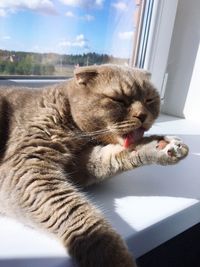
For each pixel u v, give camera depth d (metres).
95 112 0.27
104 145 0.28
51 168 0.23
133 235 0.21
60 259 0.18
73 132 0.27
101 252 0.18
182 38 0.44
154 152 0.25
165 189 0.27
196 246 0.35
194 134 0.41
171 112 0.48
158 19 0.42
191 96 0.45
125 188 0.26
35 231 0.20
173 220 0.24
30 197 0.21
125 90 0.28
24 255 0.18
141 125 0.28
